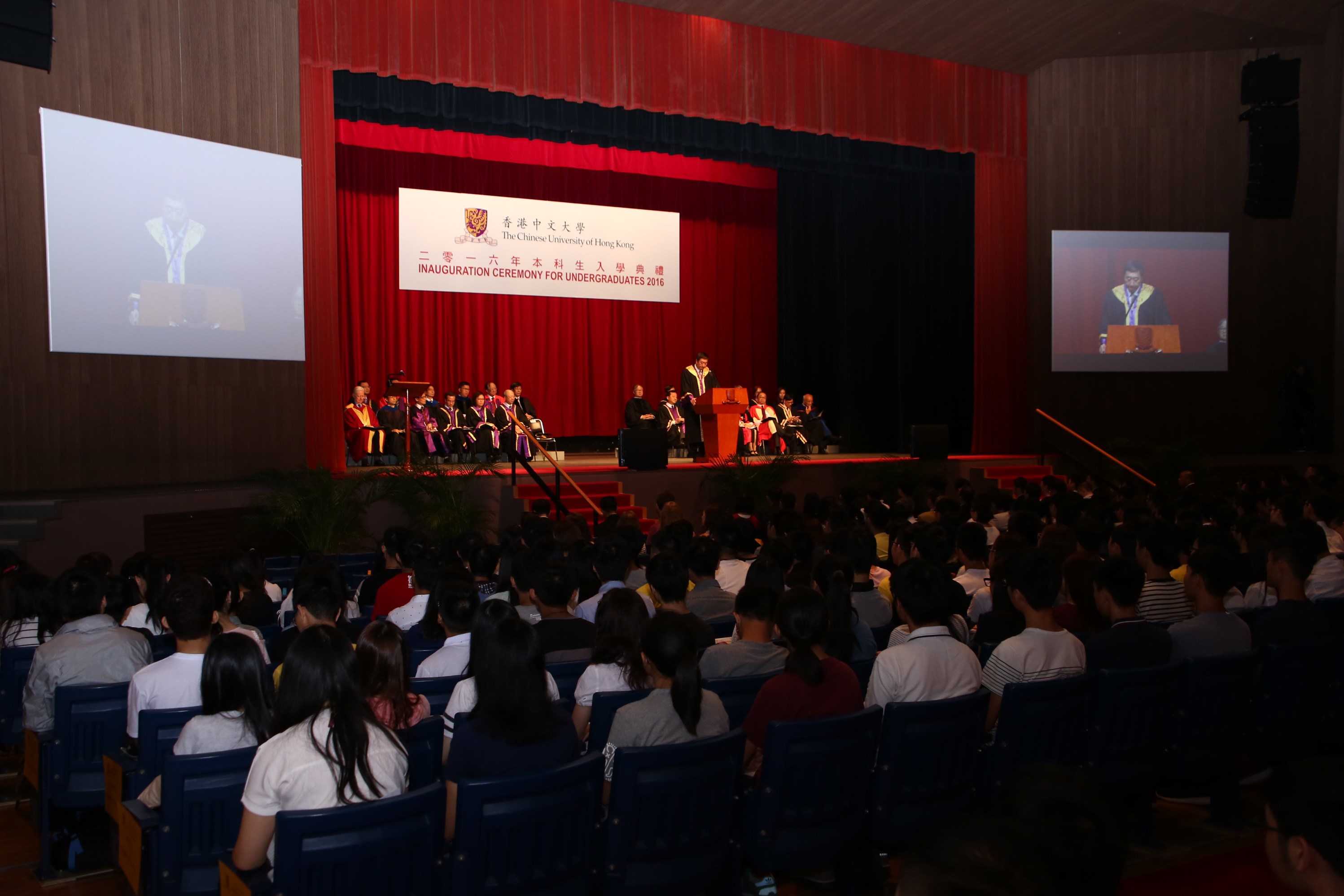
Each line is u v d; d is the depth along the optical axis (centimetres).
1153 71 1485
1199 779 344
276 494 912
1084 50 1437
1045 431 1482
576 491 1109
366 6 1063
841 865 301
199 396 955
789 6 1238
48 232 849
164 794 246
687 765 253
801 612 283
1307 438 1471
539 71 1154
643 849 253
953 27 1325
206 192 950
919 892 87
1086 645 345
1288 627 379
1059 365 1480
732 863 280
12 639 423
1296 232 1502
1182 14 1341
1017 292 1493
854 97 1359
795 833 277
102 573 452
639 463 1184
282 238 1009
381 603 466
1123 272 1487
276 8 1009
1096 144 1484
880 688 307
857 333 1596
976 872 85
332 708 217
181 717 288
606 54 1194
